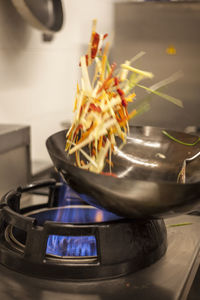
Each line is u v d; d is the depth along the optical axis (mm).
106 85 910
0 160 1445
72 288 729
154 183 650
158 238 854
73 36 2484
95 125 853
